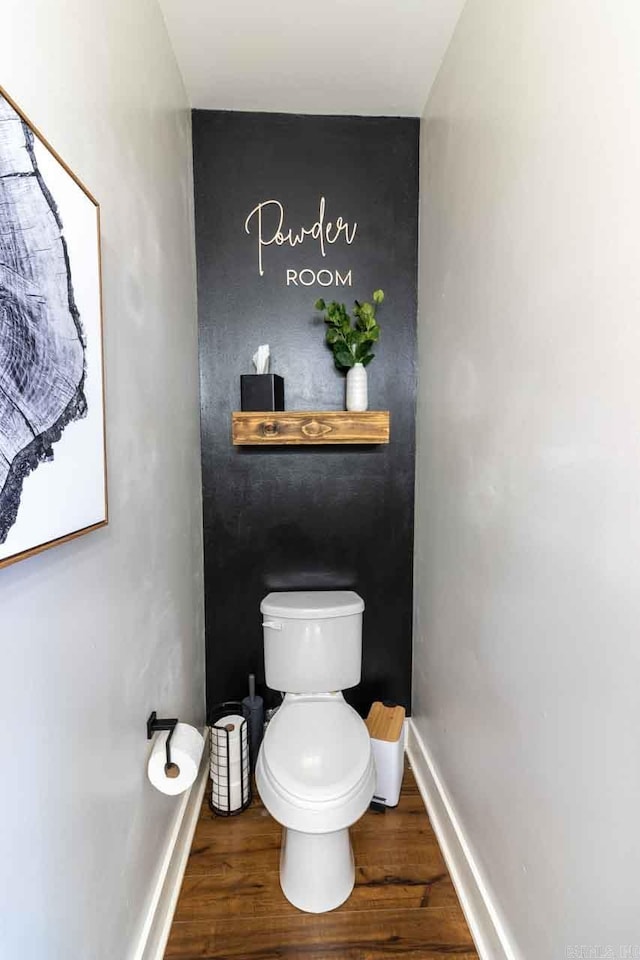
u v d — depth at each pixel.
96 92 0.89
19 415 0.59
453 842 1.43
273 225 1.85
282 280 1.87
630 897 0.70
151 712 1.20
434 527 1.69
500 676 1.14
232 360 1.88
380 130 1.86
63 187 0.70
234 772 1.66
